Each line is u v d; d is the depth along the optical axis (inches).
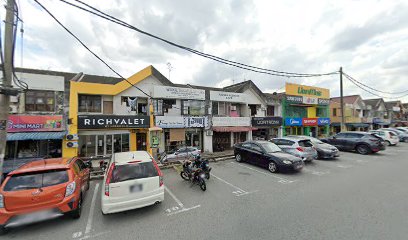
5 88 224.8
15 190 177.6
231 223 189.0
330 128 1167.0
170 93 615.2
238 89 832.9
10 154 454.3
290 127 936.3
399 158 515.2
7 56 228.4
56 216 184.7
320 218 194.2
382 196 250.1
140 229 182.5
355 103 1253.7
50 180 193.5
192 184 315.6
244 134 829.2
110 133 559.5
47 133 454.6
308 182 316.8
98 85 524.7
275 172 378.3
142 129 585.0
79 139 527.2
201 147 706.8
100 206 237.8
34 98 463.2
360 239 156.9
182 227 184.1
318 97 1018.1
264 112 859.4
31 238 171.6
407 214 199.3
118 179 202.1
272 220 192.7
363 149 571.5
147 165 222.1
